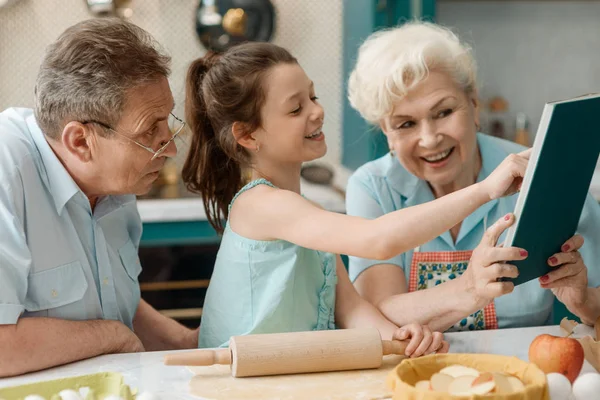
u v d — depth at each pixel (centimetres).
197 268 278
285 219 143
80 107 138
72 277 146
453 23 335
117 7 313
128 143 140
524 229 123
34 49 314
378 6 283
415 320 154
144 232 270
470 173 174
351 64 304
